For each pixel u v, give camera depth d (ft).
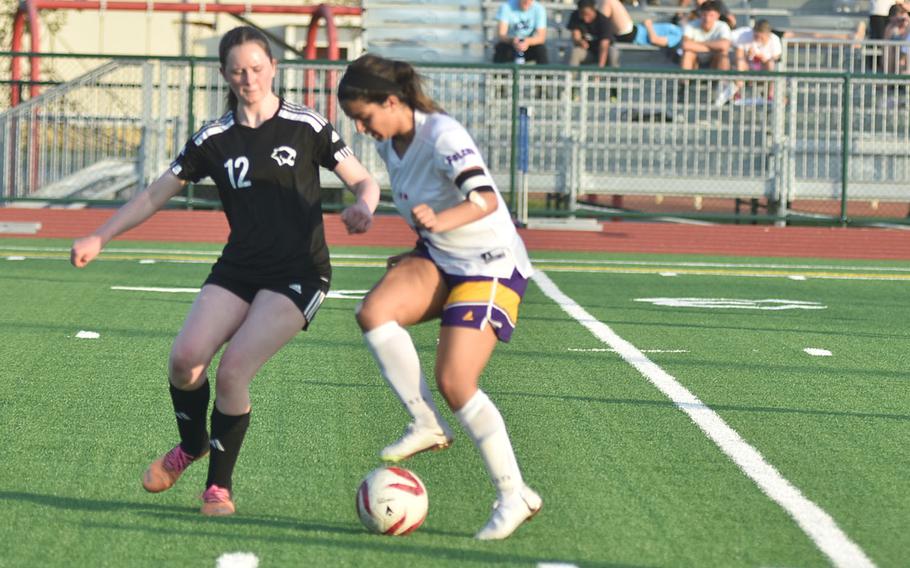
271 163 45.16
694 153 173.17
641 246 166.20
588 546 41.91
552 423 61.05
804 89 171.42
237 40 44.80
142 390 67.62
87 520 44.14
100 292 108.37
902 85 175.63
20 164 170.81
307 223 45.80
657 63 201.67
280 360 76.74
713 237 166.71
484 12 209.46
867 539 43.14
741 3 222.69
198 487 49.08
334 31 205.26
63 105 170.40
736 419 62.39
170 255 144.05
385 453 44.14
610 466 52.95
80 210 166.61
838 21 217.15
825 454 55.47
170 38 256.11
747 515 45.85
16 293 106.22
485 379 72.18
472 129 169.89
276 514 45.37
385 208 168.45
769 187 172.76
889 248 165.58
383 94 41.96
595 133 171.83
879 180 174.09
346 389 68.28
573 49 187.01
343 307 101.50
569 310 103.60
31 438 56.44
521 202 167.22
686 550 41.63
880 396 69.15
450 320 42.63
